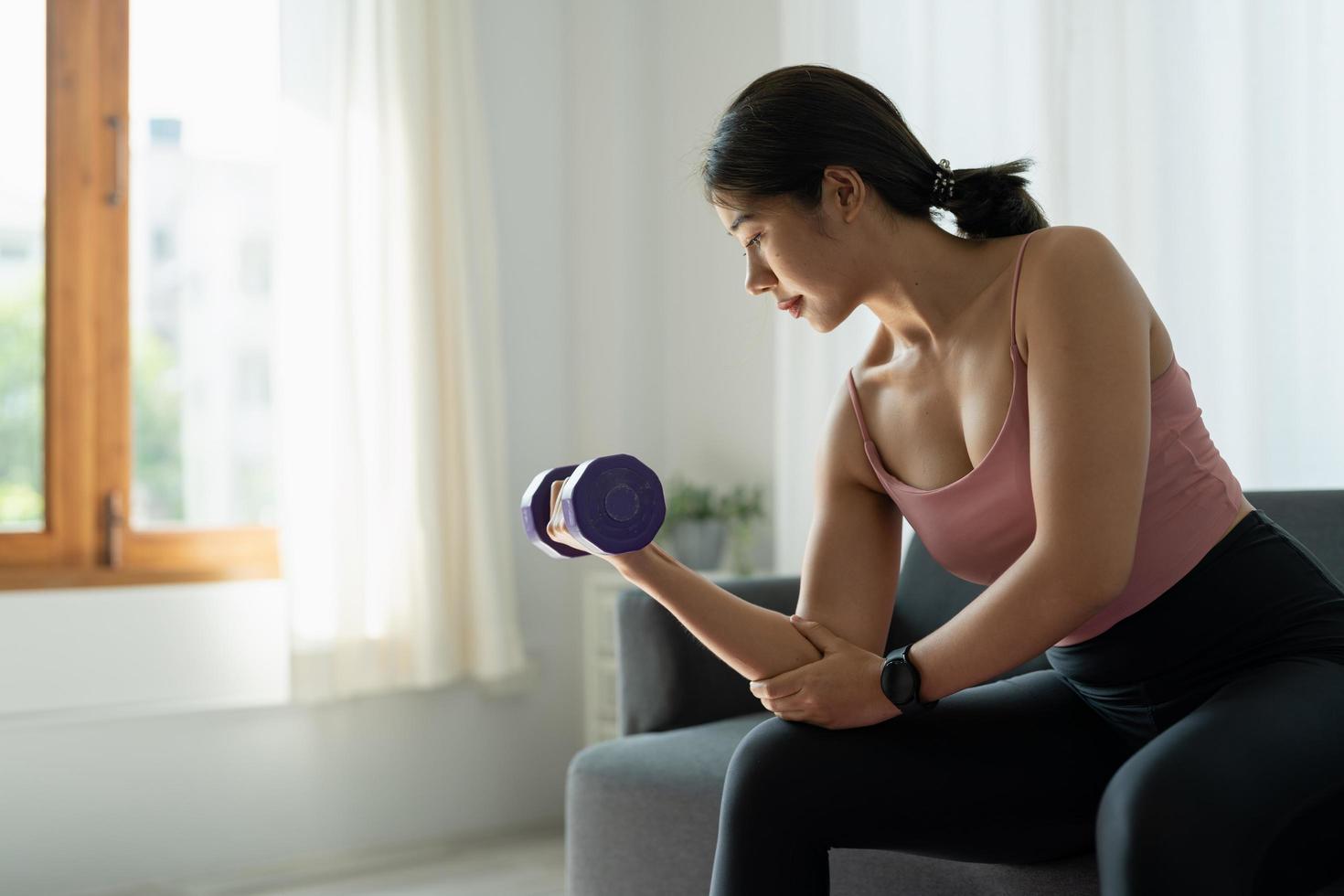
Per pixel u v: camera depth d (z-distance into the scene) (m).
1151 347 1.12
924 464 1.23
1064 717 1.22
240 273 3.04
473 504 3.08
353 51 2.98
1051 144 2.41
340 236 2.92
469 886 2.78
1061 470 1.04
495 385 3.17
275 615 2.89
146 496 2.92
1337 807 0.98
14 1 2.80
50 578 2.73
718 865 1.10
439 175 3.09
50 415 2.81
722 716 2.03
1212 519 1.12
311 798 2.97
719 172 1.19
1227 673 1.10
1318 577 1.12
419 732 3.13
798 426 2.90
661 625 2.00
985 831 1.15
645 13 3.47
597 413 3.41
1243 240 2.17
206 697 2.80
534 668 3.31
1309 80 2.10
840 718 1.14
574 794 1.89
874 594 1.29
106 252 2.87
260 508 3.05
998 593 1.07
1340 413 2.07
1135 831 0.87
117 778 2.73
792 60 2.95
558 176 3.47
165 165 2.96
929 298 1.20
